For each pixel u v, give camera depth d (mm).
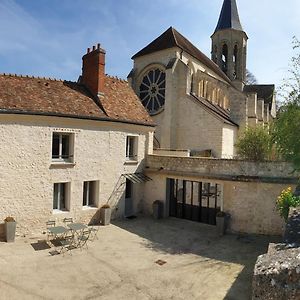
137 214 19859
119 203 18438
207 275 11008
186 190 21812
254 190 16266
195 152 26031
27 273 10633
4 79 15484
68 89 17625
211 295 9508
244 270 11461
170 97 27656
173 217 19531
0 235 13688
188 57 31125
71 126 15922
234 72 48188
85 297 9242
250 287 10047
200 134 26672
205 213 19422
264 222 16062
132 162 19109
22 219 14383
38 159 14797
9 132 13898
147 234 15961
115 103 19109
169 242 14820
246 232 16375
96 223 17250
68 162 16031
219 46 47719
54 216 15469
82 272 10984
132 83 31703
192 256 12961
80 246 13625
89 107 17250
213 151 25844
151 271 11297
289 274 3080
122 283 10258
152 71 31031
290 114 12539
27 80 16375
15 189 14133
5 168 13820
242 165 16578
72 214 16156
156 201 19281
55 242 13977
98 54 18219
